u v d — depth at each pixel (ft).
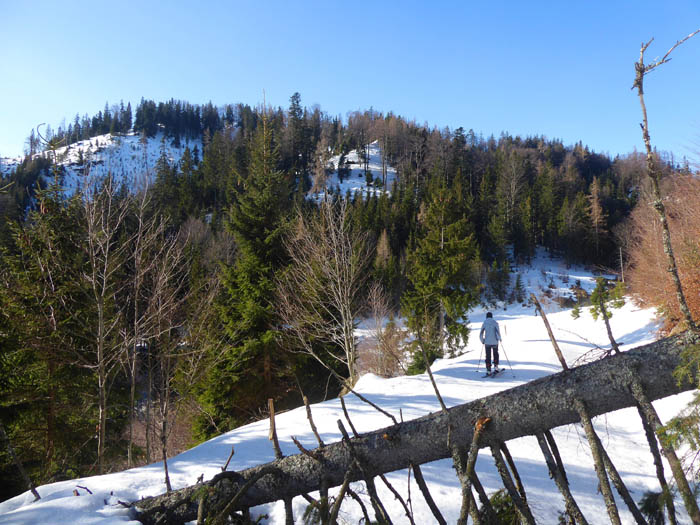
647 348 6.08
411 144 349.61
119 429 41.11
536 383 6.43
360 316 47.98
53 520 8.45
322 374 47.34
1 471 35.37
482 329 33.12
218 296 43.04
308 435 18.29
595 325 61.16
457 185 70.44
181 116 533.96
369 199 212.84
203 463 14.69
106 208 30.76
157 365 34.71
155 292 30.45
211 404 42.73
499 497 7.34
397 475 13.60
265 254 45.75
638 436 20.02
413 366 42.50
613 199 232.53
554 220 210.18
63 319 33.24
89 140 470.80
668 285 29.40
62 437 38.22
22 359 34.99
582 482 14.42
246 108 535.19
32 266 31.32
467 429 6.47
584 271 186.19
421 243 64.54
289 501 7.40
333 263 41.01
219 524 6.83
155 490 12.09
